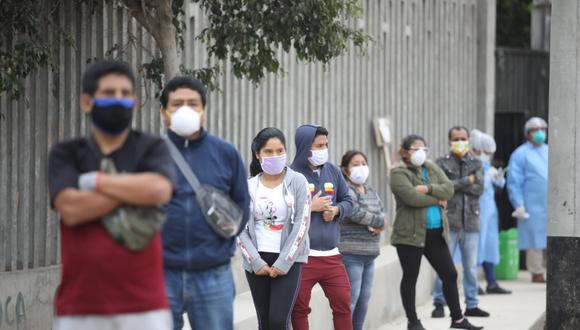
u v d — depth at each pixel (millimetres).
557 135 20141
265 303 15727
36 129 16453
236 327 16656
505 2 45062
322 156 16969
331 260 16953
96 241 9008
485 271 28094
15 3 14383
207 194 11664
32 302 16234
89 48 17312
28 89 16297
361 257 18672
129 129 9430
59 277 16781
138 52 18328
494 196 29422
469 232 23641
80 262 9016
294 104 23734
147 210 9102
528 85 37750
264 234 15469
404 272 20766
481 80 33781
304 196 15500
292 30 15508
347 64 26047
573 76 19953
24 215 16312
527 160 30047
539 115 38344
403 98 28953
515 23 45844
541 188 29969
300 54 15930
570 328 20109
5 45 14594
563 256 20156
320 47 15750
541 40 39531
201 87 11766
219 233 11734
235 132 21422
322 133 17031
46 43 15125
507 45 45906
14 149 16094
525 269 33938
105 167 9211
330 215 16828
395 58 28453
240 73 16172
